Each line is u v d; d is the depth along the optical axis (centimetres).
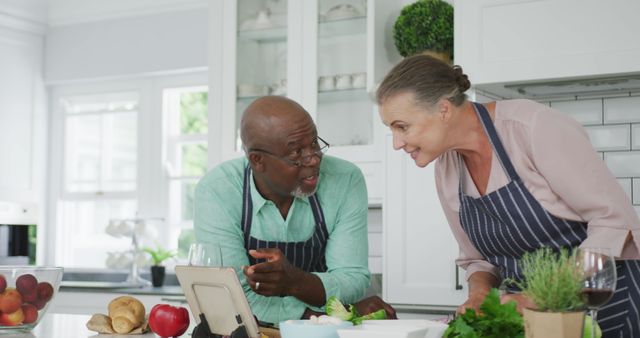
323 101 371
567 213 185
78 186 510
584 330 131
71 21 498
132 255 462
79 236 512
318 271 224
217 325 174
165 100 483
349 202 213
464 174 201
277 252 186
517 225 190
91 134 507
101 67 490
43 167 509
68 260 512
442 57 344
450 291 330
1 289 190
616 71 290
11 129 488
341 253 210
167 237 480
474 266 212
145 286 434
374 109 358
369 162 356
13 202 468
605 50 293
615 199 175
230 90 388
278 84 383
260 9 389
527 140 184
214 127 390
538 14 304
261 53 387
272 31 386
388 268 342
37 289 194
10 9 482
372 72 356
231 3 391
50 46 507
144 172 485
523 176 188
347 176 214
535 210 187
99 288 421
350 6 369
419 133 182
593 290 129
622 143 323
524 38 306
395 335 135
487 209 194
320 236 214
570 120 184
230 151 386
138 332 193
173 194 484
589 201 176
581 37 297
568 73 297
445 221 332
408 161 341
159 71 471
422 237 337
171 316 184
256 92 385
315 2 375
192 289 176
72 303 429
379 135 355
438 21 340
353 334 138
